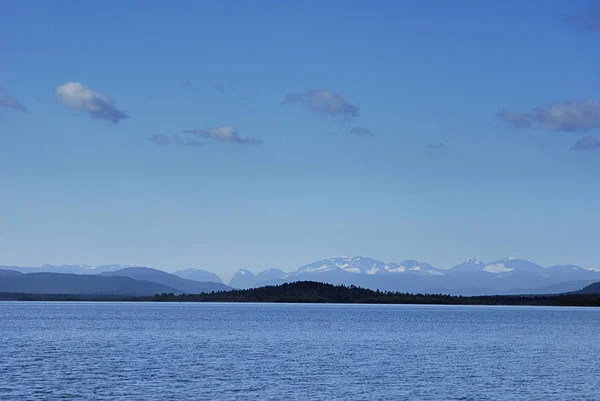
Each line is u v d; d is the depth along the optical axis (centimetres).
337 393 10906
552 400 10462
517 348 19038
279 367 13925
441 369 13925
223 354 16425
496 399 10531
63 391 10738
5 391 10681
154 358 15375
